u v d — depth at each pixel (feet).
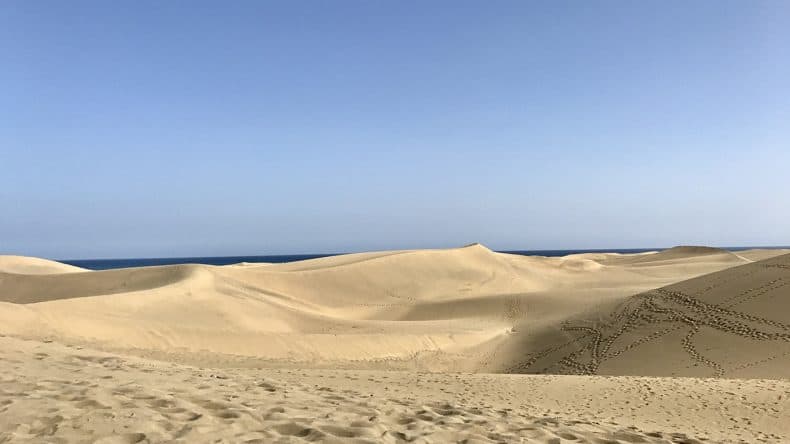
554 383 41.42
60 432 13.02
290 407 18.75
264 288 120.47
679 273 173.78
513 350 74.79
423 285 143.13
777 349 53.21
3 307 56.70
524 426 19.67
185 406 16.62
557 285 163.53
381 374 41.55
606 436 20.11
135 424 14.01
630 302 79.00
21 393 16.90
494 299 115.44
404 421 18.31
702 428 28.68
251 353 61.00
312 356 63.41
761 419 31.53
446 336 80.74
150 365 30.01
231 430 14.42
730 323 61.52
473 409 23.21
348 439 14.58
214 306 88.94
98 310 73.00
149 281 120.88
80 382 19.58
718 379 44.65
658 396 37.22
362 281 137.90
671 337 62.59
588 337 70.33
